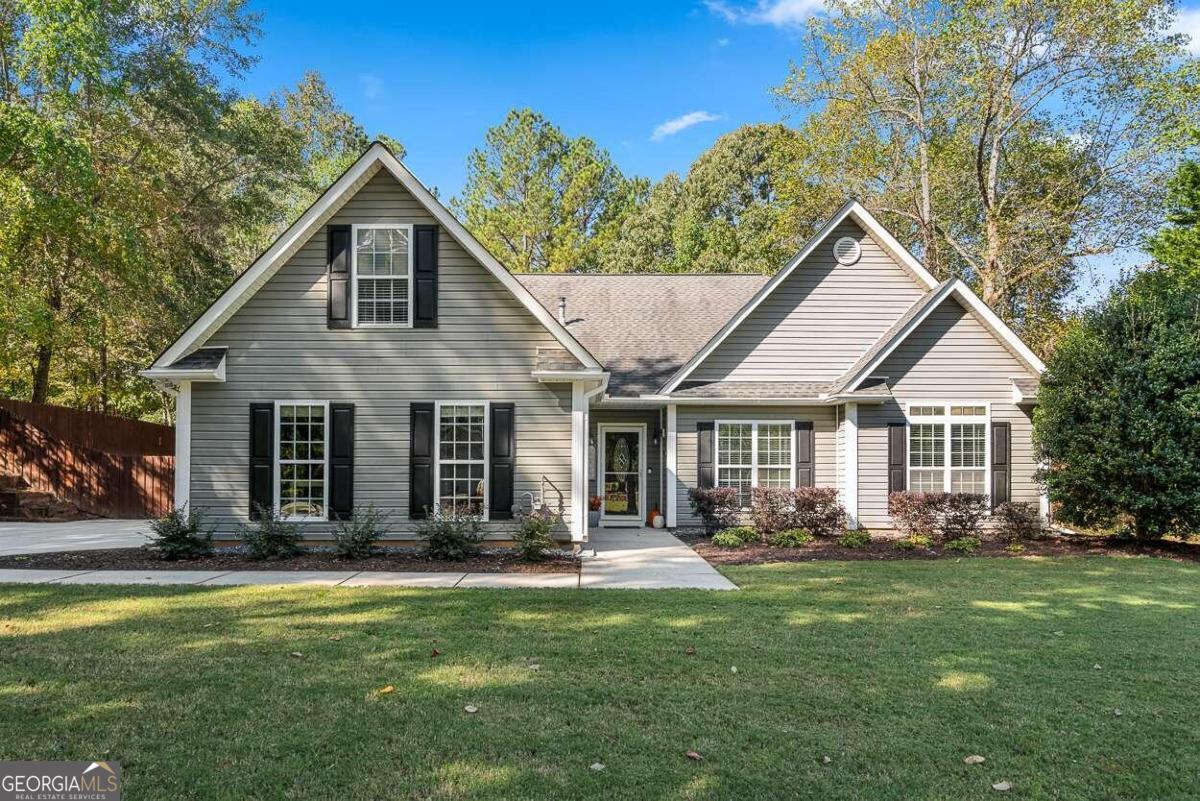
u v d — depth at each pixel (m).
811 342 17.08
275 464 12.99
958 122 26.98
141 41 21.83
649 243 43.38
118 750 4.30
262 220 27.56
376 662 6.01
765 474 16.61
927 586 9.77
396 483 13.07
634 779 4.00
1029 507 14.71
